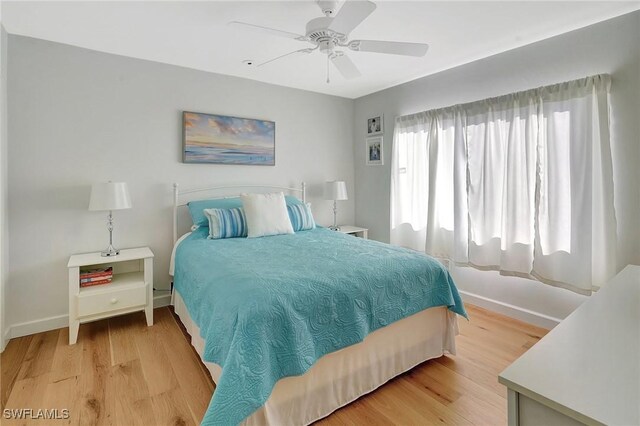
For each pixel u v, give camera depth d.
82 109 2.84
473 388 1.98
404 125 3.88
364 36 2.60
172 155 3.29
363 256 2.26
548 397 0.67
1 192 2.41
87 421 1.69
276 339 1.53
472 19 2.36
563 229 2.60
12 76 2.56
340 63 2.41
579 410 0.63
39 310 2.72
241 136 3.65
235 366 1.40
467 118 3.17
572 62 2.54
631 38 2.27
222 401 1.36
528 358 0.82
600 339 0.91
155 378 2.06
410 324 2.12
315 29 1.92
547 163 2.65
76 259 2.65
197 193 3.44
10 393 1.91
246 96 3.70
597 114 2.38
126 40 2.69
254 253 2.40
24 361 2.25
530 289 2.88
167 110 3.24
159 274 3.26
